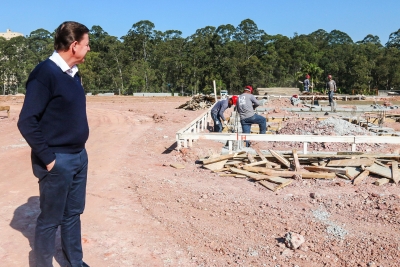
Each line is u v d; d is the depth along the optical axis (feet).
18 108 84.99
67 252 12.65
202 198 20.86
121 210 19.10
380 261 13.83
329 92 71.05
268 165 26.35
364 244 15.23
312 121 44.70
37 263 12.10
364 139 28.76
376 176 24.30
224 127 46.26
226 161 27.84
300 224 17.38
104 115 67.97
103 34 337.52
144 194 21.56
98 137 43.11
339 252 14.62
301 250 14.83
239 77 260.21
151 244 15.38
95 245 15.17
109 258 14.16
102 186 23.17
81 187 12.28
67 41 10.85
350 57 256.52
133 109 82.17
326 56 287.89
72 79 11.19
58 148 11.14
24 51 295.28
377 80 262.67
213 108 43.01
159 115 64.54
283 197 21.13
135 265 13.69
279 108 77.92
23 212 18.52
